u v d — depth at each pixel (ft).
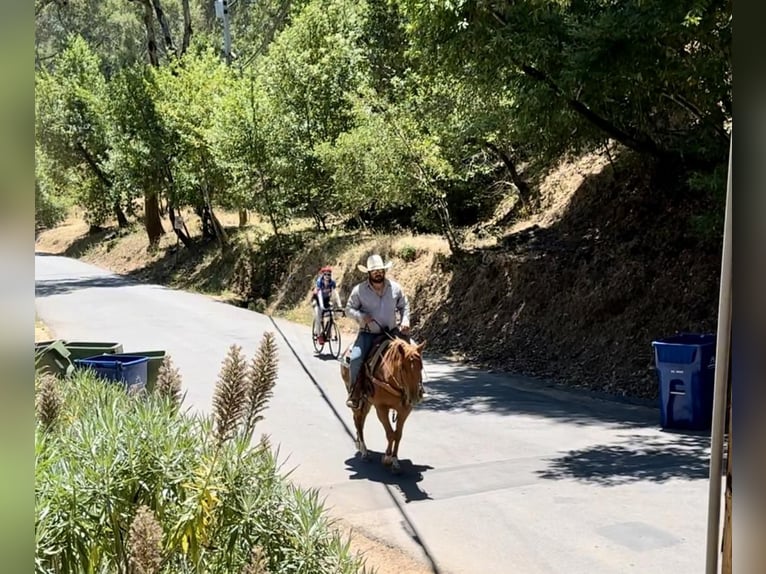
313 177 93.25
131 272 144.15
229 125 97.04
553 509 24.48
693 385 34.27
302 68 91.56
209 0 168.96
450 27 39.55
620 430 34.94
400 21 65.46
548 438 33.86
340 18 84.94
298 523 13.06
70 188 184.96
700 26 31.78
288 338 66.64
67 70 165.07
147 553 9.00
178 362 53.93
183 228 133.59
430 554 21.22
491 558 20.89
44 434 12.58
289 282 92.32
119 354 34.19
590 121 46.34
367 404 30.27
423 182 64.34
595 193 62.03
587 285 52.16
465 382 48.24
